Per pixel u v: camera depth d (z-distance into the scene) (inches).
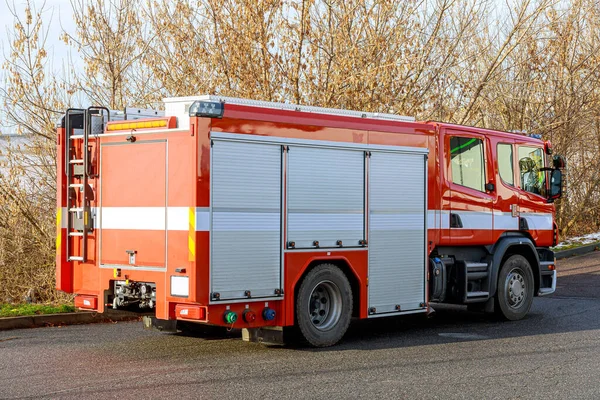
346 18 631.2
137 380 306.5
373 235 410.6
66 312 469.1
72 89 596.4
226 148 350.9
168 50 621.3
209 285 343.6
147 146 362.9
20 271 585.6
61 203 398.6
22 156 583.8
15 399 275.6
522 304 493.7
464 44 741.3
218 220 347.6
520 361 349.4
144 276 362.9
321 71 634.2
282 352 371.9
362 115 420.5
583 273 745.0
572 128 967.0
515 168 498.6
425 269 438.0
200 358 354.6
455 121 736.3
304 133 380.2
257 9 604.7
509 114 901.2
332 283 392.2
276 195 368.5
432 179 442.6
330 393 286.0
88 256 389.7
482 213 470.6
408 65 642.8
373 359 354.3
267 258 364.8
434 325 471.2
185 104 369.1
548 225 518.6
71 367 332.2
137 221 366.3
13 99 572.7
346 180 398.6
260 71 613.3
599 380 309.3
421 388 294.7
